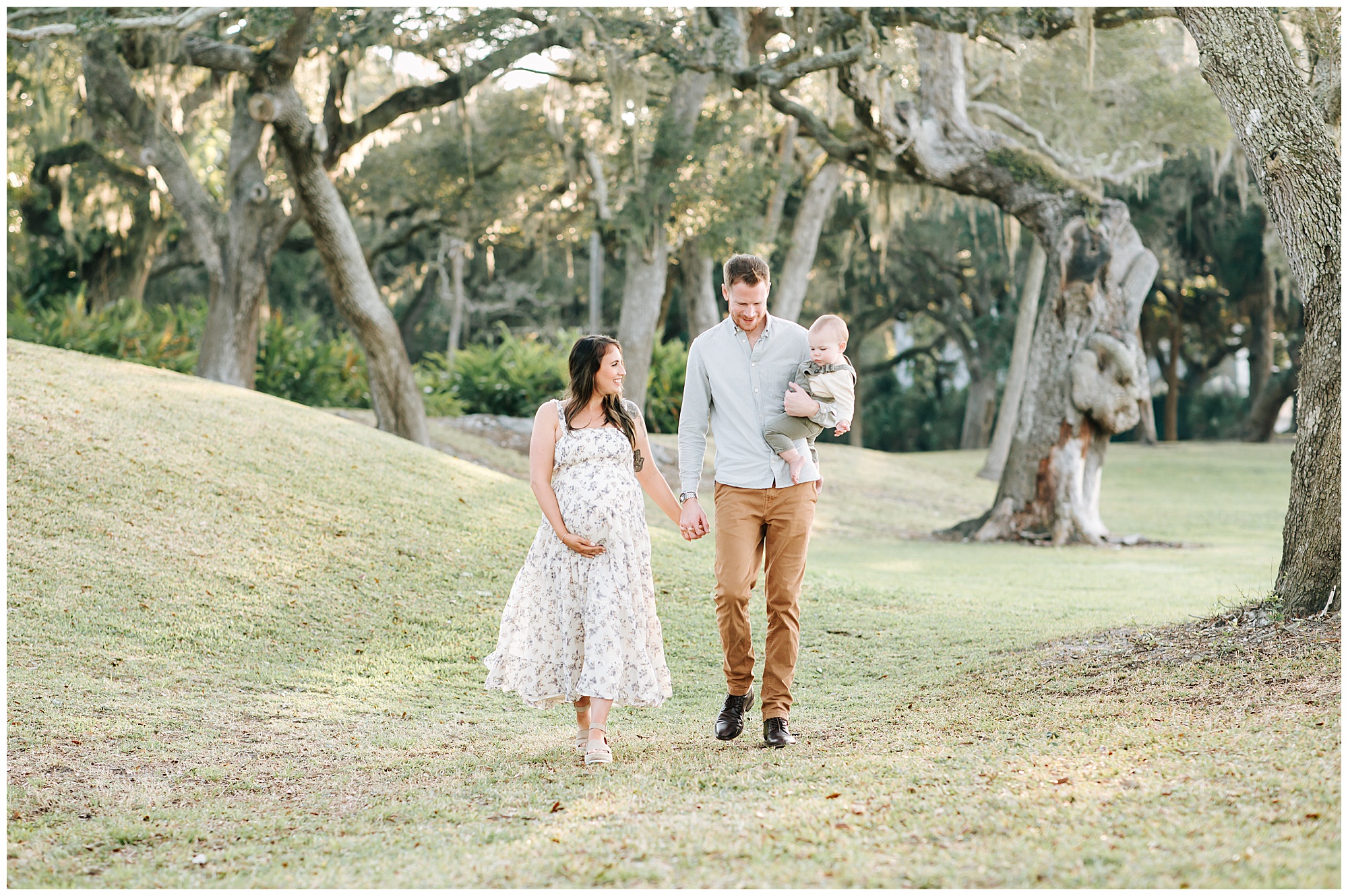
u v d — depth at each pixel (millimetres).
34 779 3914
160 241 23594
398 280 30266
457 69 15828
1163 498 21281
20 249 21516
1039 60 18609
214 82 15953
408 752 4477
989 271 31438
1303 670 4230
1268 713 3783
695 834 3023
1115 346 14680
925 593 8727
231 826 3484
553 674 4168
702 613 7469
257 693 5359
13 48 15422
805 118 16688
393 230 27375
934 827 2973
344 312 15281
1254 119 5152
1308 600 5051
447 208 21969
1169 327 34594
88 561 6727
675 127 17406
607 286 30719
